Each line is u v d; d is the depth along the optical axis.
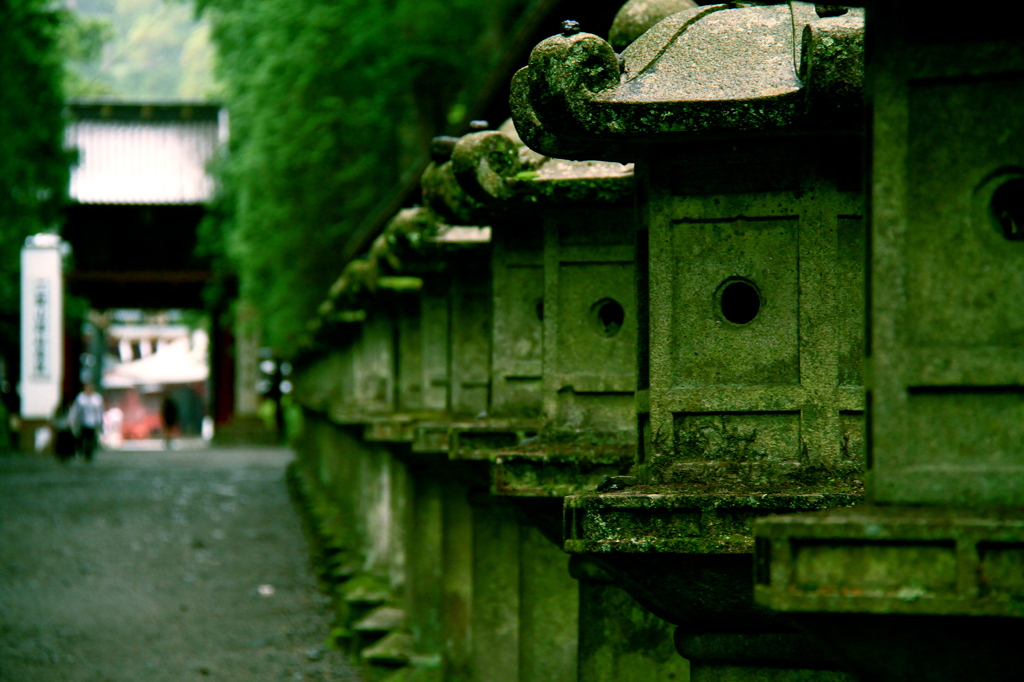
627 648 5.82
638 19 5.58
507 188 5.90
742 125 4.34
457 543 9.44
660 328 4.63
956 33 3.27
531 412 7.16
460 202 6.59
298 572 16.58
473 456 6.96
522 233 7.14
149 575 16.34
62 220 34.31
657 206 4.64
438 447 8.23
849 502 4.16
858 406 4.54
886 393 3.28
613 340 6.08
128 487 26.95
